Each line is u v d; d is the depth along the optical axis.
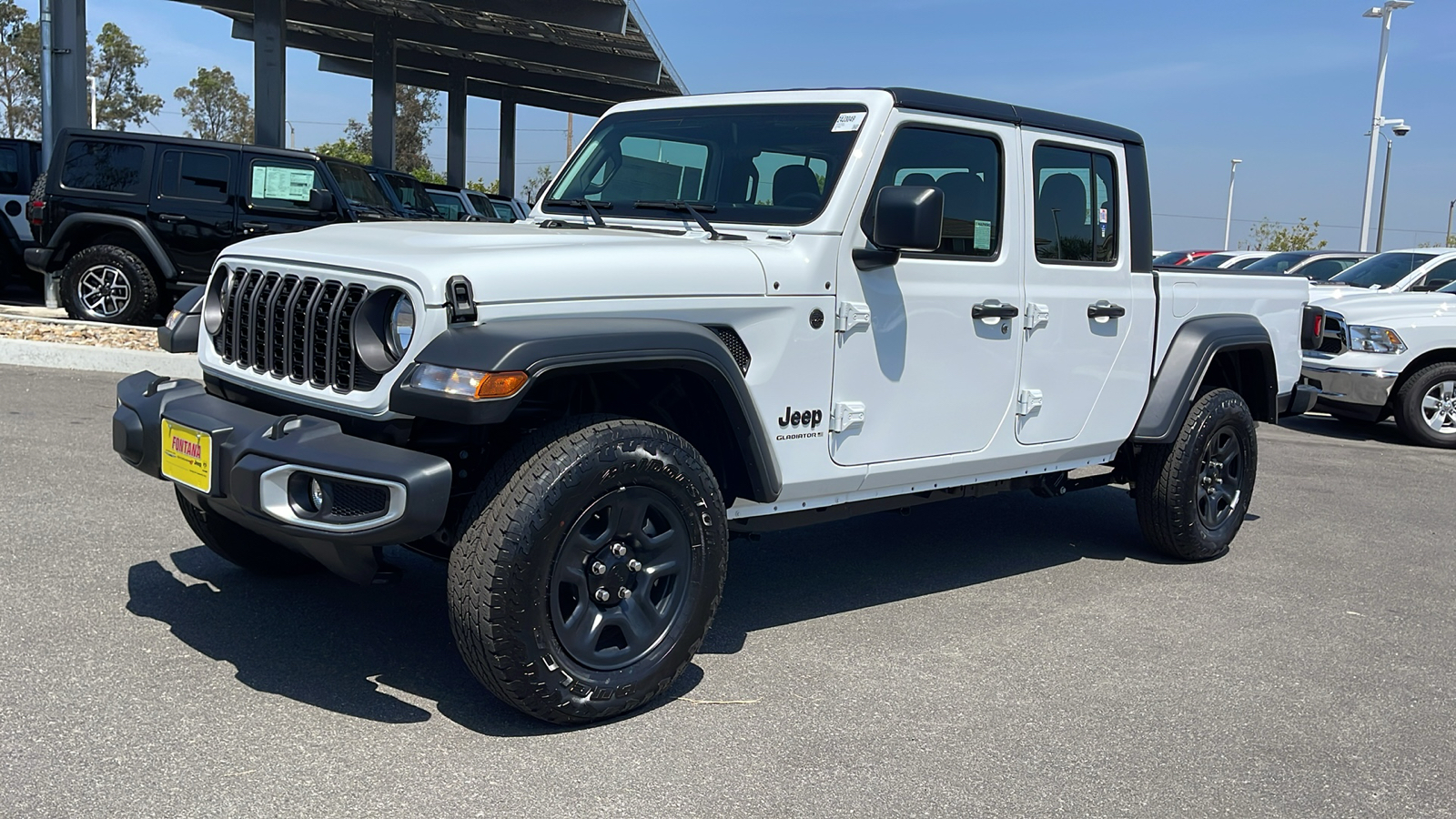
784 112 4.28
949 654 4.19
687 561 3.53
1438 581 5.57
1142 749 3.44
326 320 3.36
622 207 4.43
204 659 3.71
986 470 4.67
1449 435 10.24
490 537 3.11
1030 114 4.64
